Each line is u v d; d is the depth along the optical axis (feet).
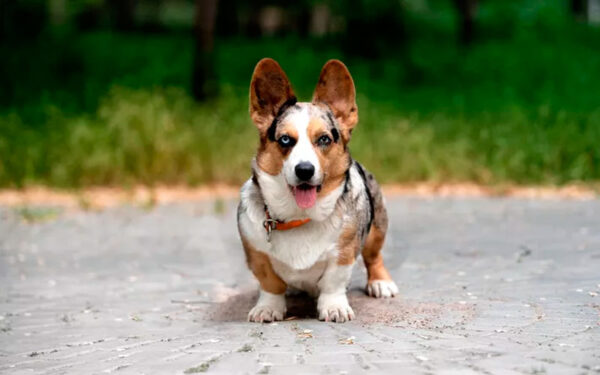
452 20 100.42
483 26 94.27
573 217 27.02
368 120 47.93
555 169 39.60
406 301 15.61
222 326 14.16
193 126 45.21
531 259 19.62
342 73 14.66
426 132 45.09
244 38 93.45
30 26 80.69
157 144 40.93
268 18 106.22
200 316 15.21
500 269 18.57
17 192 38.19
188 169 40.32
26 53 73.36
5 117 50.78
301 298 16.58
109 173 40.01
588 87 65.57
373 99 60.44
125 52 77.71
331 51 81.05
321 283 14.65
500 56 77.15
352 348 11.87
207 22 53.78
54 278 19.39
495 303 14.94
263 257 14.39
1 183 39.37
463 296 15.80
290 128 13.75
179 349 12.24
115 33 93.35
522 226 25.46
